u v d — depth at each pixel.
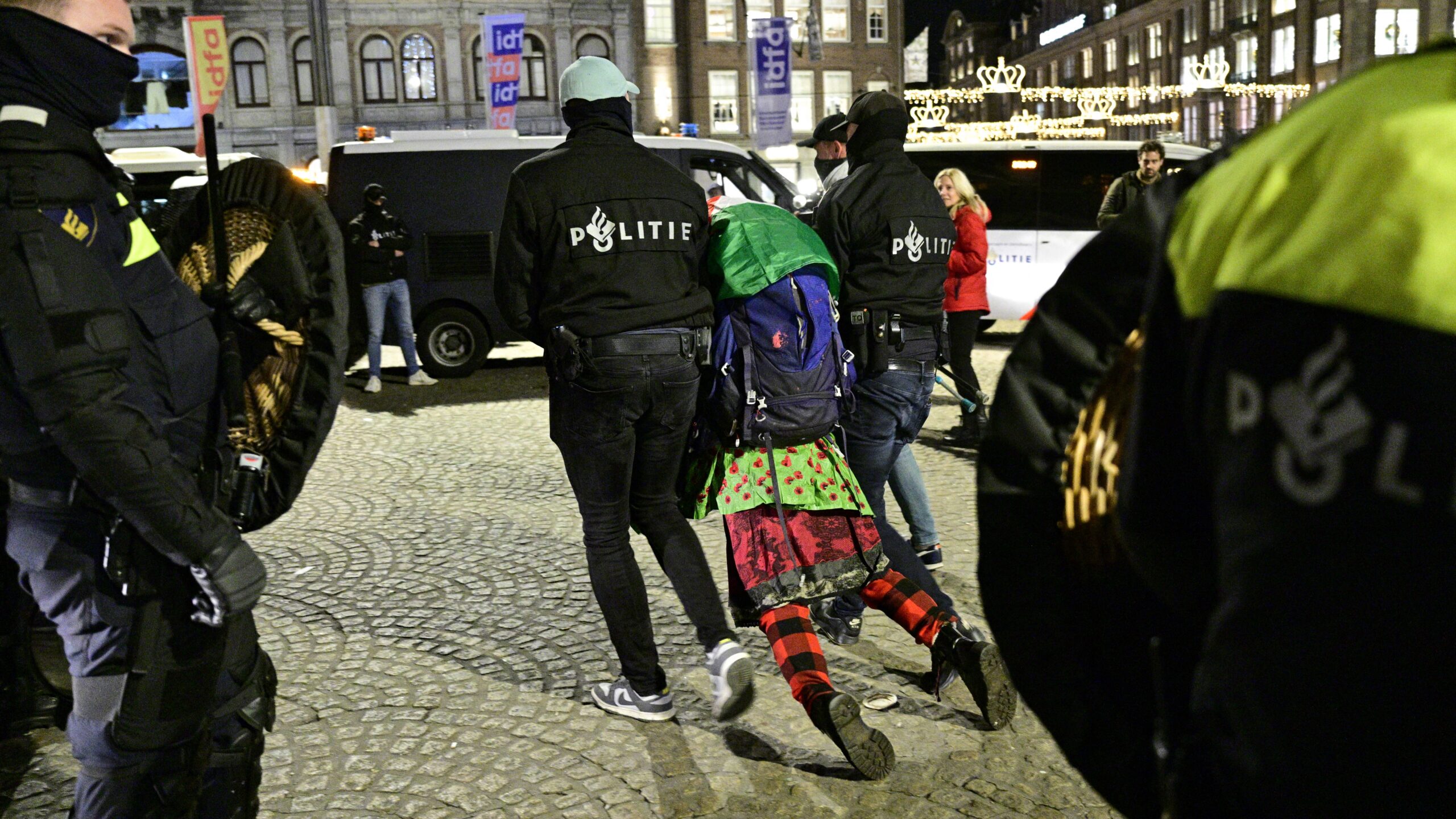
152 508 1.65
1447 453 0.62
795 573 2.97
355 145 10.43
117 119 1.79
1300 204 0.73
